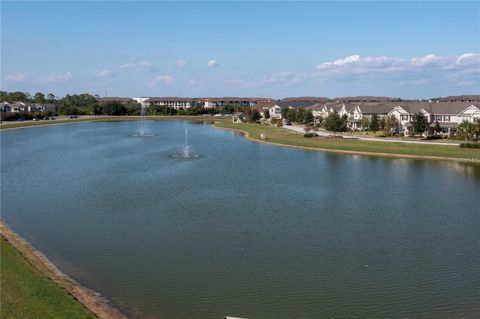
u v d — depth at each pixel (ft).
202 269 104.53
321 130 477.77
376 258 111.34
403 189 191.11
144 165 258.16
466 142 329.93
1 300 81.05
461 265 107.24
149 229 134.92
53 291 87.97
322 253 114.62
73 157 291.99
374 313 84.79
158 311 84.79
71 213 153.07
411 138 381.40
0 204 165.89
